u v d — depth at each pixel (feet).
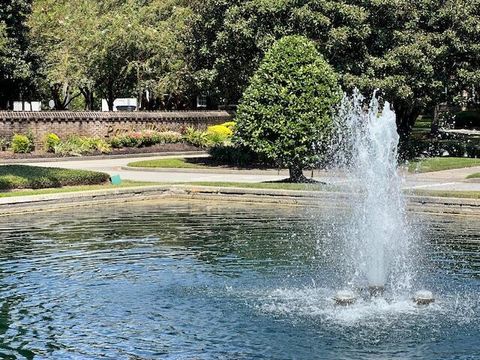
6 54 131.64
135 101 155.84
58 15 157.79
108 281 38.14
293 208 65.26
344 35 96.58
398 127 117.91
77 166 102.01
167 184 74.79
